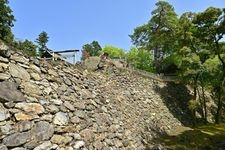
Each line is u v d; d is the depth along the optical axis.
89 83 15.29
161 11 48.25
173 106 30.61
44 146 8.96
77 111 11.89
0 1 37.91
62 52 17.55
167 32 46.50
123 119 17.48
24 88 9.36
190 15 32.84
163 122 25.80
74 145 10.51
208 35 31.83
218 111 33.12
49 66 11.67
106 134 13.71
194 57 30.16
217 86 33.69
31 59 10.56
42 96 10.08
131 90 24.23
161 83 31.89
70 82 12.87
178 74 34.31
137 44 53.19
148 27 50.12
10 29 37.41
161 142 21.42
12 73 9.15
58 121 10.18
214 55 32.16
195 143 23.02
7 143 7.71
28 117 8.79
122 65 27.03
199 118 33.31
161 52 50.00
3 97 8.23
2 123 7.82
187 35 32.31
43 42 64.50
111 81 21.38
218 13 30.89
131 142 16.59
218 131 27.88
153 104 26.73
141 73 29.33
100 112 14.38
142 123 21.31
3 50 9.09
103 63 23.92
